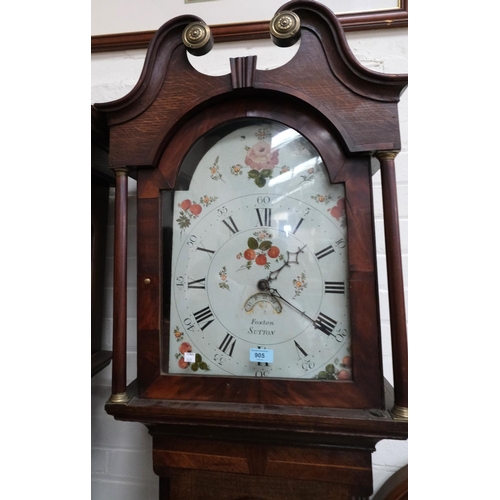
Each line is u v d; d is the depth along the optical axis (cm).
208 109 48
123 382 46
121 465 72
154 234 48
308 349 46
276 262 48
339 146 46
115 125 48
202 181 50
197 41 46
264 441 47
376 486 65
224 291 48
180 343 48
